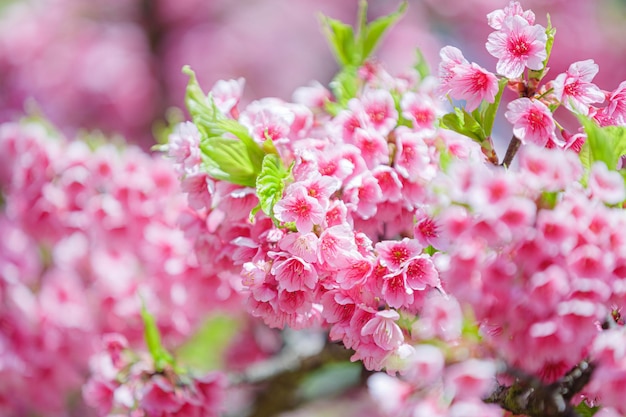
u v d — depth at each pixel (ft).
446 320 3.22
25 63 6.48
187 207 3.70
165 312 4.16
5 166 4.28
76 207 4.05
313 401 4.66
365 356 3.30
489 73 3.33
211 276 3.92
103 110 6.52
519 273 3.13
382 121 3.44
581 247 3.11
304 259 3.27
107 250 4.24
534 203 3.14
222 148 3.41
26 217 4.09
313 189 3.30
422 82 3.64
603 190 3.16
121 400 3.67
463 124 3.44
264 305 3.34
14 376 4.19
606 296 3.11
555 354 3.15
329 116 3.58
